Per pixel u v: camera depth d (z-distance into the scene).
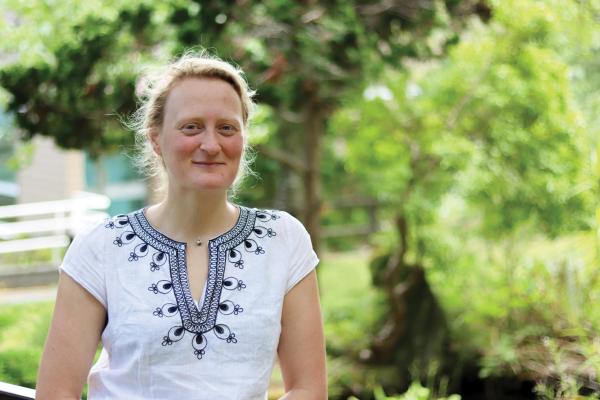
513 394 5.61
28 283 9.95
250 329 1.79
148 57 5.82
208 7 5.50
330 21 5.86
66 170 11.48
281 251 1.89
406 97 7.14
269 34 5.82
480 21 6.59
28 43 5.96
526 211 6.59
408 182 7.12
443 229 7.20
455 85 6.92
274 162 8.99
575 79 7.28
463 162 6.61
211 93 1.83
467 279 6.83
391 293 6.98
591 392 3.70
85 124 6.05
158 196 2.06
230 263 1.84
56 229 10.34
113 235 1.87
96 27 5.85
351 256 11.93
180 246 1.85
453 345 6.53
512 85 6.55
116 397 1.78
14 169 7.34
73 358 1.82
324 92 6.44
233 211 1.93
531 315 5.57
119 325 1.79
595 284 4.66
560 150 6.56
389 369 6.77
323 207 7.59
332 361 6.95
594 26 6.48
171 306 1.78
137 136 2.06
